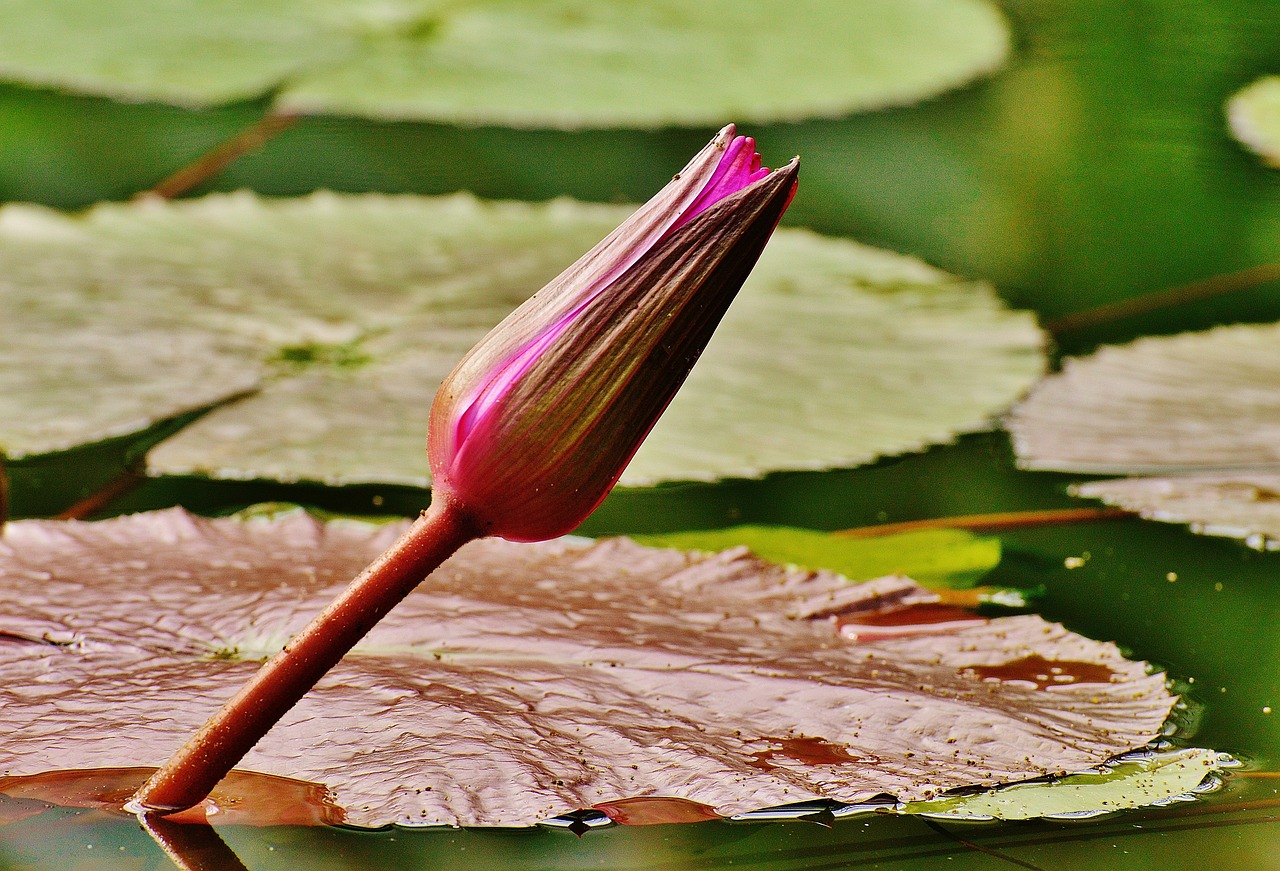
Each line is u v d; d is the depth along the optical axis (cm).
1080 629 207
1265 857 194
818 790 196
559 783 196
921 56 598
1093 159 501
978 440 268
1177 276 399
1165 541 217
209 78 509
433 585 207
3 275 332
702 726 199
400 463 239
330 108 484
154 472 232
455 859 193
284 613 203
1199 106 541
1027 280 396
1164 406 284
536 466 192
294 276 350
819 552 214
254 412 263
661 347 193
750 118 509
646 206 193
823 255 392
